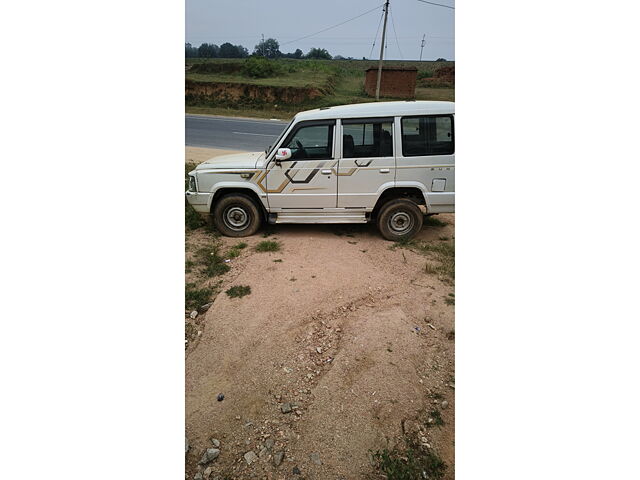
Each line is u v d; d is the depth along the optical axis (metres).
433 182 5.03
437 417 2.62
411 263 4.79
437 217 6.61
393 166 4.97
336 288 4.14
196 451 2.36
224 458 2.32
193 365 3.05
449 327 3.56
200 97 28.14
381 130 4.91
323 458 2.31
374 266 4.68
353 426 2.52
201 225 5.89
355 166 4.97
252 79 32.19
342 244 5.29
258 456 2.32
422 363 3.11
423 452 2.37
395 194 5.27
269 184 5.09
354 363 3.04
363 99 26.61
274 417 2.59
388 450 2.36
